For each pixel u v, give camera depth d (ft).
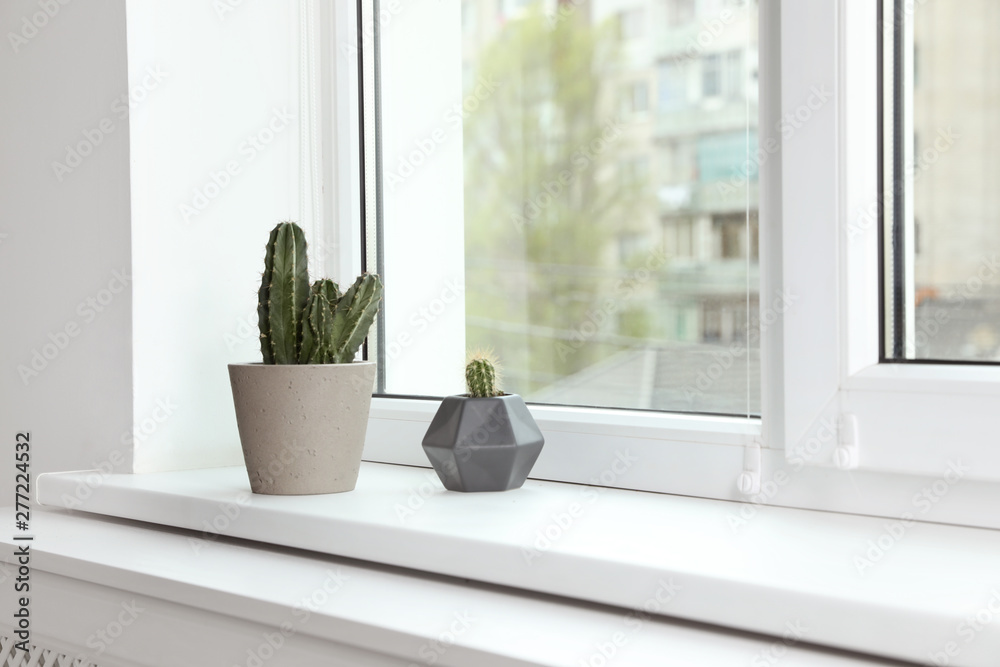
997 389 2.33
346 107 4.15
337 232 4.15
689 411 3.36
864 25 2.61
